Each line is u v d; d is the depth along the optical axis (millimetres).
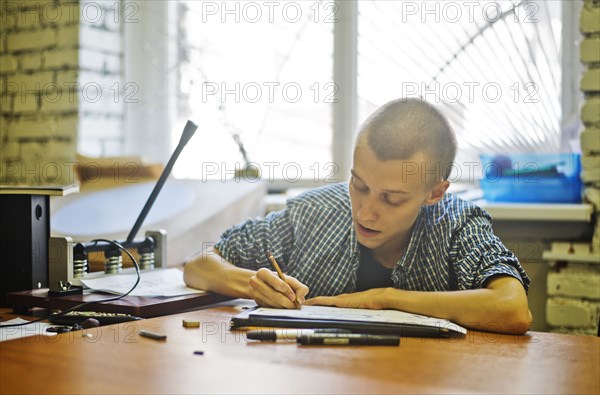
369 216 1356
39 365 929
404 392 820
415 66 2432
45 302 1385
